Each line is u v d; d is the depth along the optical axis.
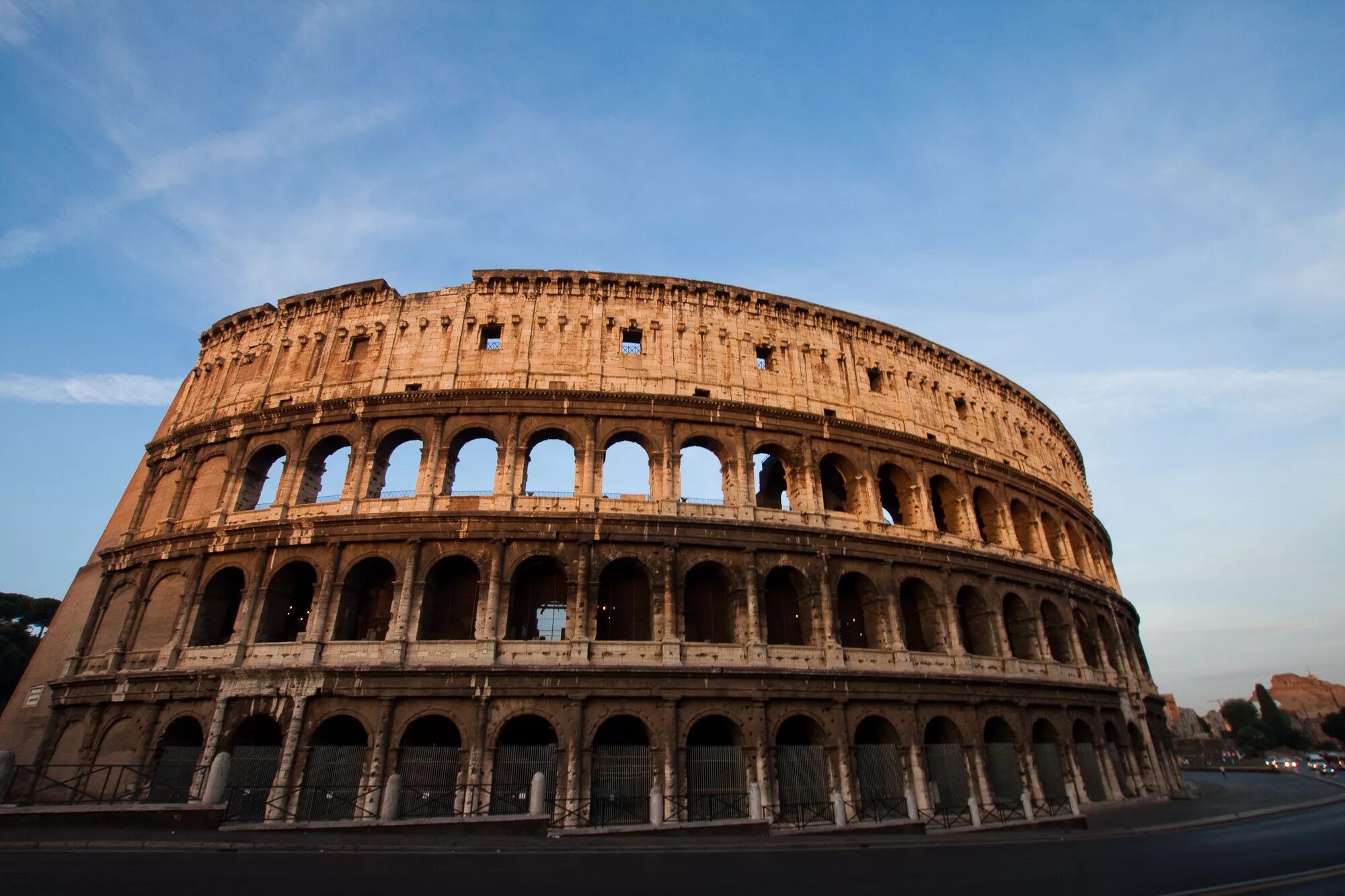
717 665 48.66
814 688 49.72
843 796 47.78
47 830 30.19
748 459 56.75
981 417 73.44
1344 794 65.50
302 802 42.94
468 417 55.28
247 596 50.28
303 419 56.72
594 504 51.88
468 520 50.34
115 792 43.03
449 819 33.56
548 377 57.03
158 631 52.88
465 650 46.91
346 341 60.72
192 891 19.81
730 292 63.38
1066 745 59.50
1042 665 61.66
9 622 112.56
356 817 42.50
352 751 44.69
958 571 60.31
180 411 66.50
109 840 28.33
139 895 19.25
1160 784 69.69
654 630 49.16
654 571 50.53
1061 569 70.06
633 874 24.09
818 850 31.84
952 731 54.25
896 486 65.44
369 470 53.88
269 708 45.94
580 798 43.31
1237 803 60.84
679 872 24.70
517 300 60.47
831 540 55.16
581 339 58.97
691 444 58.16
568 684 45.84
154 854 26.08
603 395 55.69
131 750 48.09
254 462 57.66
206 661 49.00
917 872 25.31
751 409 58.03
